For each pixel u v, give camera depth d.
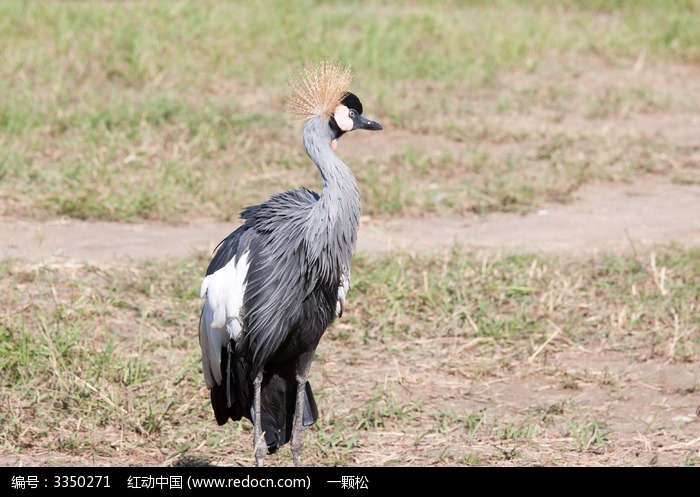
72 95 17.22
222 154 15.62
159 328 10.31
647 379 9.71
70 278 11.23
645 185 15.47
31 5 21.59
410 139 17.03
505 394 9.38
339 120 7.61
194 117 16.56
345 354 10.04
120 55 19.02
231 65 19.22
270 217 7.47
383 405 9.05
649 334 10.61
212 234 13.03
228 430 8.52
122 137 15.62
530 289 11.45
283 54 20.09
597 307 11.22
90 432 8.23
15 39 19.38
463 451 8.23
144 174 14.53
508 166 15.77
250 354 7.47
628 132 17.58
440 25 22.70
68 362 9.23
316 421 8.40
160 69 18.80
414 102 18.41
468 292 11.34
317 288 7.41
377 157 15.94
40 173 14.13
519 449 8.23
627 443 8.42
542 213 14.24
